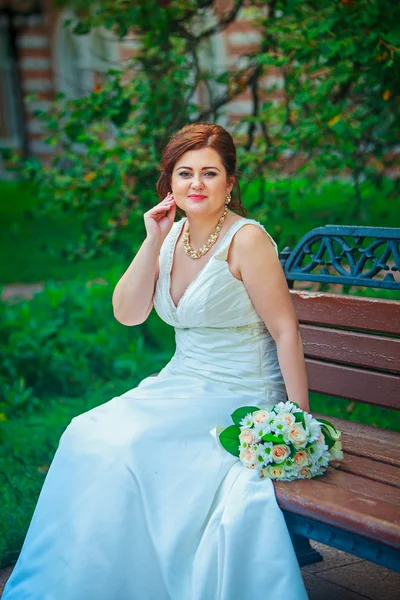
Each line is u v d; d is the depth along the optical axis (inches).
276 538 107.4
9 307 321.4
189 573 113.0
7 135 956.0
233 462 116.9
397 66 208.5
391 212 417.1
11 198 707.4
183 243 132.0
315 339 143.1
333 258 143.0
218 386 128.3
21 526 157.2
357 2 200.8
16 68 835.4
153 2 232.5
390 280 135.1
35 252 493.0
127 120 245.6
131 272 134.2
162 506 115.6
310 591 135.7
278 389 129.3
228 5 281.6
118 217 257.6
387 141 257.0
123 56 780.6
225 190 128.3
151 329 301.4
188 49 249.6
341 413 209.6
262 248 124.9
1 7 781.3
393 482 110.6
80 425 124.6
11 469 185.5
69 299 309.6
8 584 121.6
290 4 216.8
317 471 113.0
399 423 200.7
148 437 118.8
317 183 263.6
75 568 114.7
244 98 411.8
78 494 119.3
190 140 126.3
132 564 115.0
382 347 133.6
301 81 241.8
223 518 110.2
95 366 259.0
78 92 273.7
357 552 102.5
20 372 251.6
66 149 263.4
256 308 126.1
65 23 246.4
